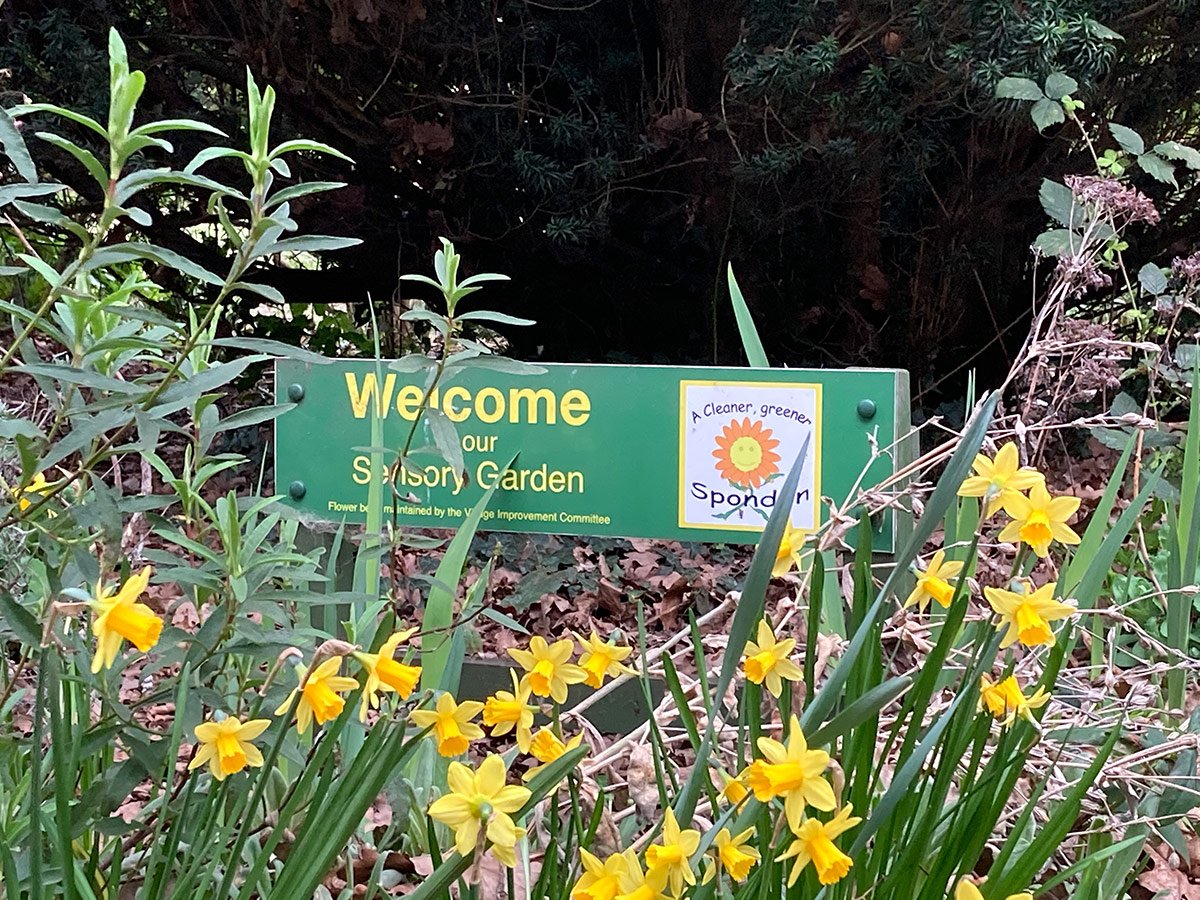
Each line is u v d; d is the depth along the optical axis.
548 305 5.57
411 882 1.36
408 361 1.16
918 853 0.86
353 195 4.73
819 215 4.76
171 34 4.26
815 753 0.69
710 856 0.87
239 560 0.98
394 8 3.83
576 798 0.88
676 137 4.32
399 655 1.46
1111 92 4.28
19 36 3.94
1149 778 1.15
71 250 2.42
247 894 0.81
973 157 4.57
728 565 3.78
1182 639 1.61
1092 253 2.23
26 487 0.90
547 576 1.16
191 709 0.93
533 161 4.27
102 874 1.00
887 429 1.62
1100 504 1.51
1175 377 2.56
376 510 1.53
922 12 3.31
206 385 0.91
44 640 0.70
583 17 4.31
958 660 1.29
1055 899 1.33
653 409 1.74
